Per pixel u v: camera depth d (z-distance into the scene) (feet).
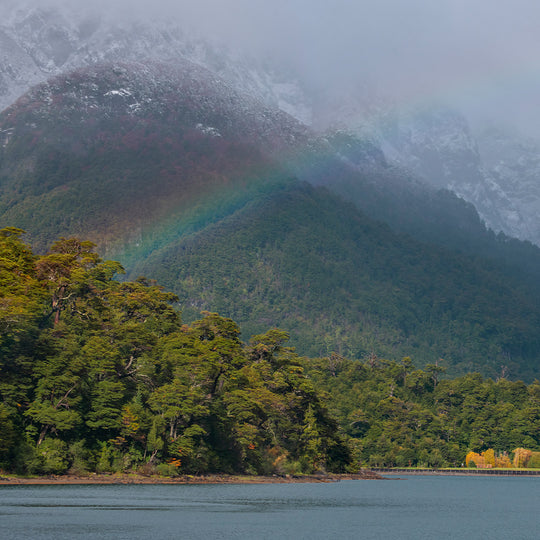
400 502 461.37
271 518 330.13
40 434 437.58
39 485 404.36
